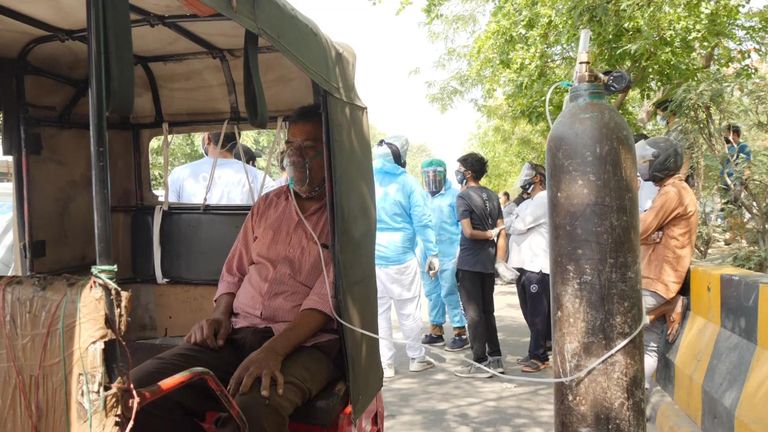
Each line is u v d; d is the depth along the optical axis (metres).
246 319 3.31
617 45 7.70
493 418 5.11
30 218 3.74
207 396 3.03
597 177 2.32
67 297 1.76
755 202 5.21
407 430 4.87
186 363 3.05
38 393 1.79
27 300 1.79
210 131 4.26
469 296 6.14
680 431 3.75
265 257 3.37
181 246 4.32
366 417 3.43
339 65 3.31
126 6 1.94
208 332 3.21
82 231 4.06
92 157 1.84
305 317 3.04
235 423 2.67
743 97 5.34
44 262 3.81
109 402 1.73
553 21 8.12
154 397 1.96
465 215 6.04
